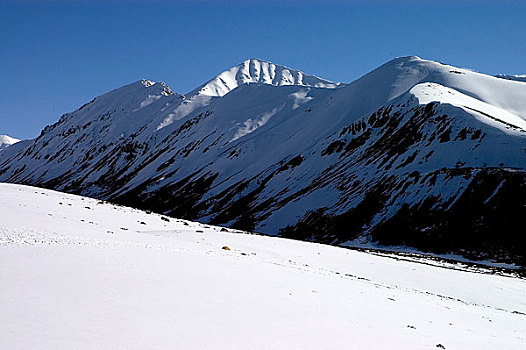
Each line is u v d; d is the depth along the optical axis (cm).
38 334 1363
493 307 4150
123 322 1541
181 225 6625
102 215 5666
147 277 2095
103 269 2134
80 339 1366
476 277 5194
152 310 1692
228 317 1742
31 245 2541
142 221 5978
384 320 2097
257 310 1883
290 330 1700
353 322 1952
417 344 1756
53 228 3606
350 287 2934
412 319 2256
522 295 4706
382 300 2650
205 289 2055
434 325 2206
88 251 2522
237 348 1452
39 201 5641
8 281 1802
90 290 1809
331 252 5375
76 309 1596
